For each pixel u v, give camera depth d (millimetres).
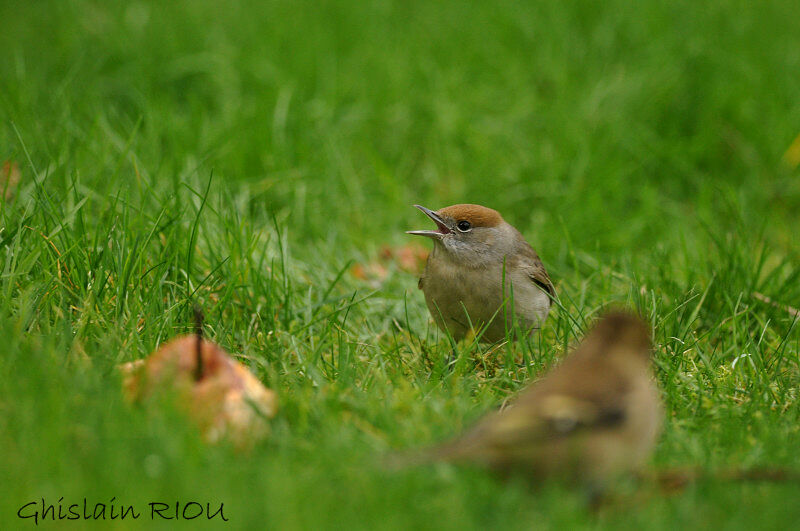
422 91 18047
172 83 17984
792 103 18266
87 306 9273
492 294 11266
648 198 15812
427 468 6746
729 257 12570
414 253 14602
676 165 17297
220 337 9844
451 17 20594
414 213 16016
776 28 20109
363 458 7012
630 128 17578
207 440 7246
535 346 11359
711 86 18375
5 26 19969
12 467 6391
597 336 6891
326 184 15367
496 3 20844
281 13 20391
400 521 6109
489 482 6652
